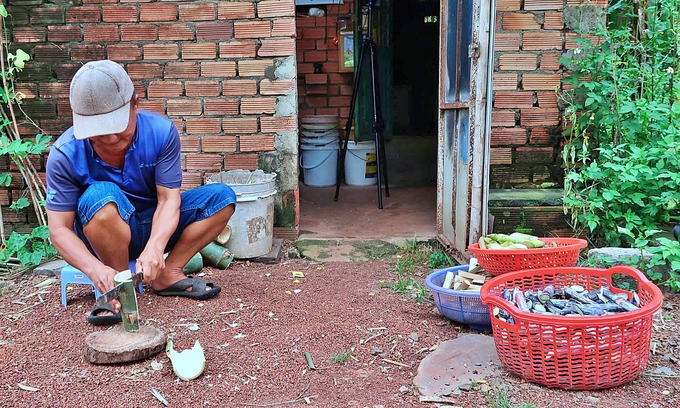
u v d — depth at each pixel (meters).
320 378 2.45
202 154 4.51
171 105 4.46
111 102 2.45
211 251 3.97
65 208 2.79
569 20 4.11
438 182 4.50
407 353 2.71
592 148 4.18
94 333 2.68
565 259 2.96
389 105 7.07
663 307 3.25
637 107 3.87
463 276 3.20
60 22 4.41
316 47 6.85
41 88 4.48
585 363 2.26
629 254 3.56
